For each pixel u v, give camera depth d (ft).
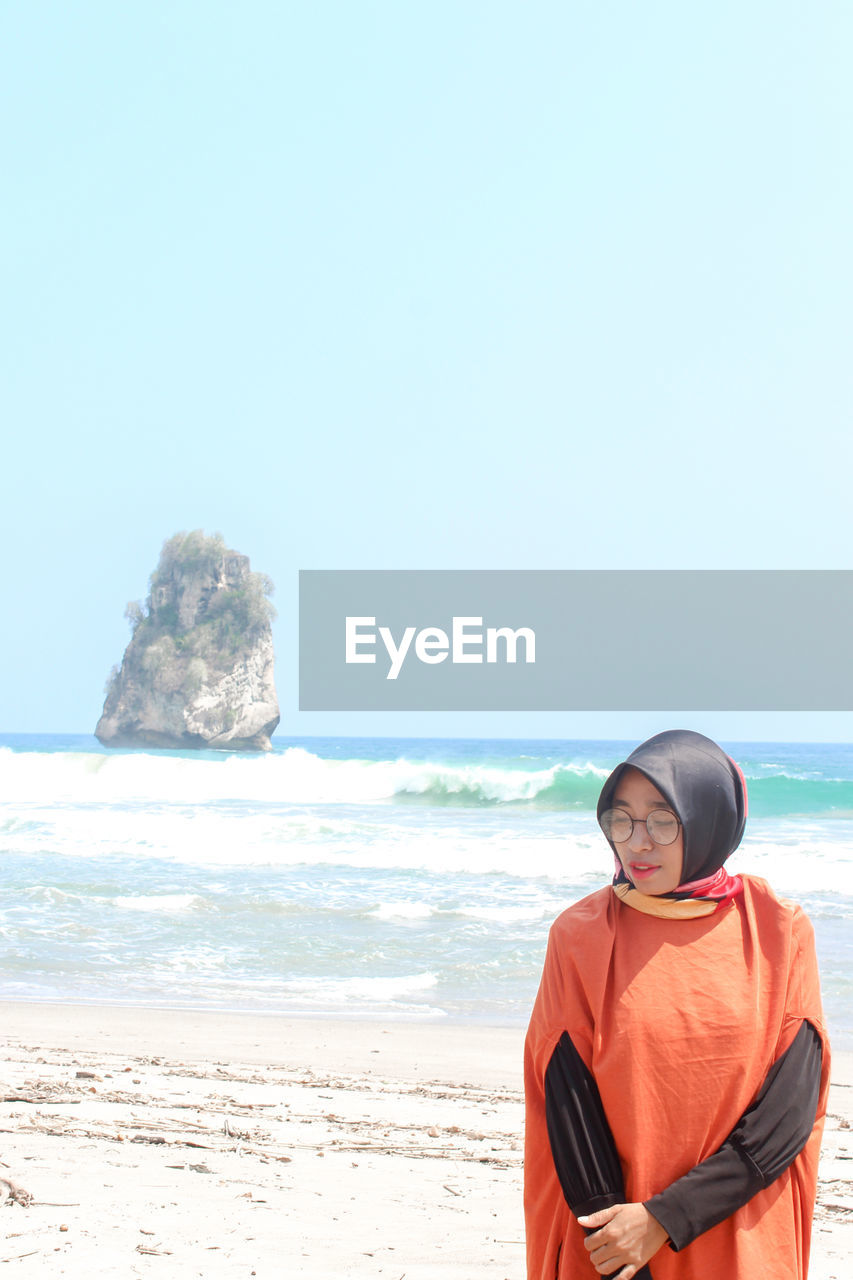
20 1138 18.12
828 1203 16.71
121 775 116.88
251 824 75.56
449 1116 21.68
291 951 41.24
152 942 42.60
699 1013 6.78
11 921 46.24
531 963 39.24
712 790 6.95
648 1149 6.65
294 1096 23.07
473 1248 13.51
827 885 53.98
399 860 62.49
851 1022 31.53
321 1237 13.78
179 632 390.63
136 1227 13.82
